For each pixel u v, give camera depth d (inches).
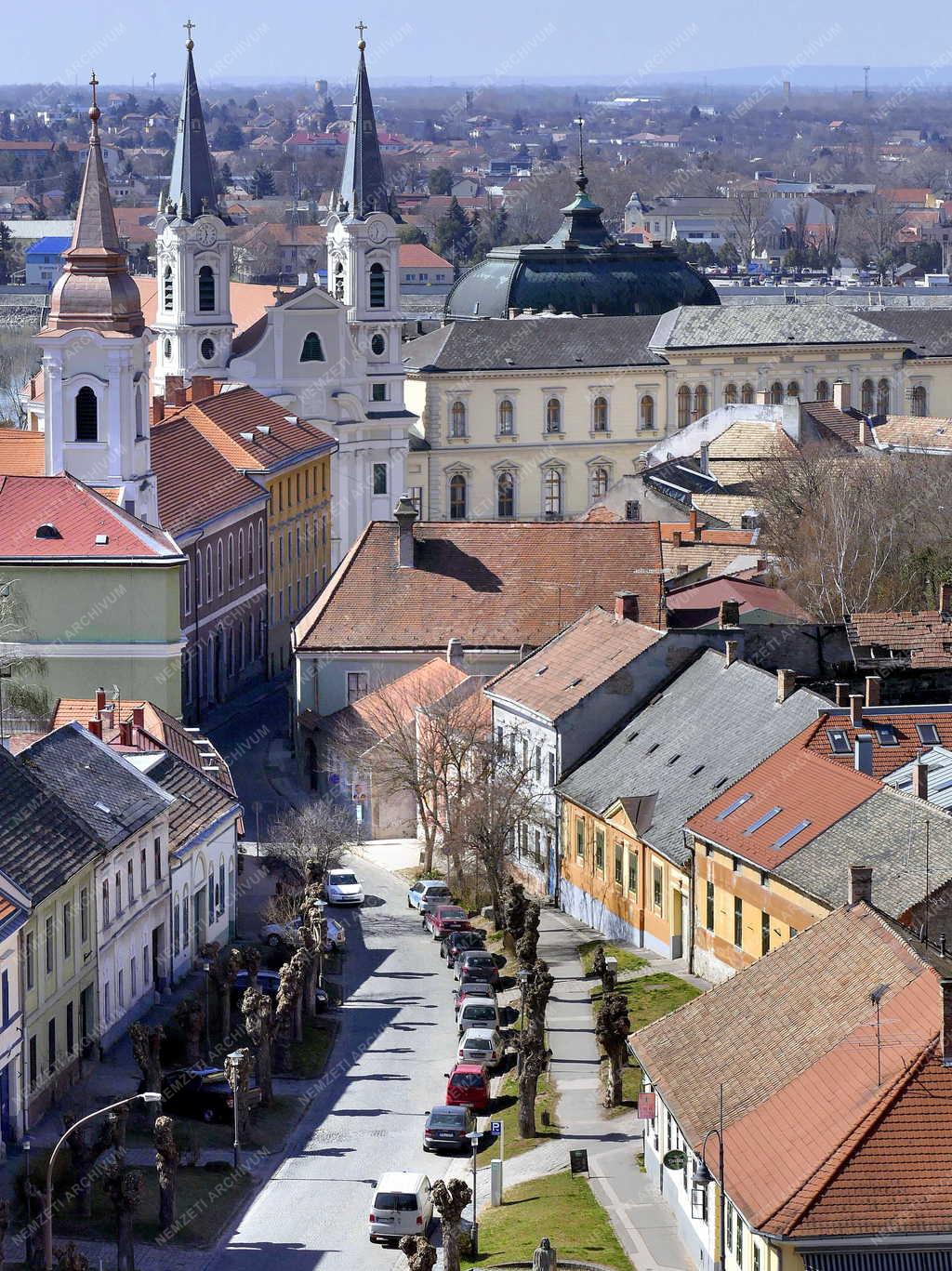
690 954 4781.0
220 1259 3558.1
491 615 6786.4
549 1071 4335.6
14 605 6279.5
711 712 5275.6
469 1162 3951.8
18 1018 3895.2
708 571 7608.3
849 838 4254.4
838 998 3523.6
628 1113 4092.0
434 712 5930.1
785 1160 3157.0
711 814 4680.1
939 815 4165.8
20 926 3878.0
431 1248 3307.1
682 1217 3479.3
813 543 7470.5
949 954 3713.1
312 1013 4687.5
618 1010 4116.6
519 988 4682.6
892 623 5748.0
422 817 5861.2
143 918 4660.4
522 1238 3503.9
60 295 7298.2
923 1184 3056.1
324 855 5684.1
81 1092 4185.5
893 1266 3004.4
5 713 5930.1
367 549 6973.4
